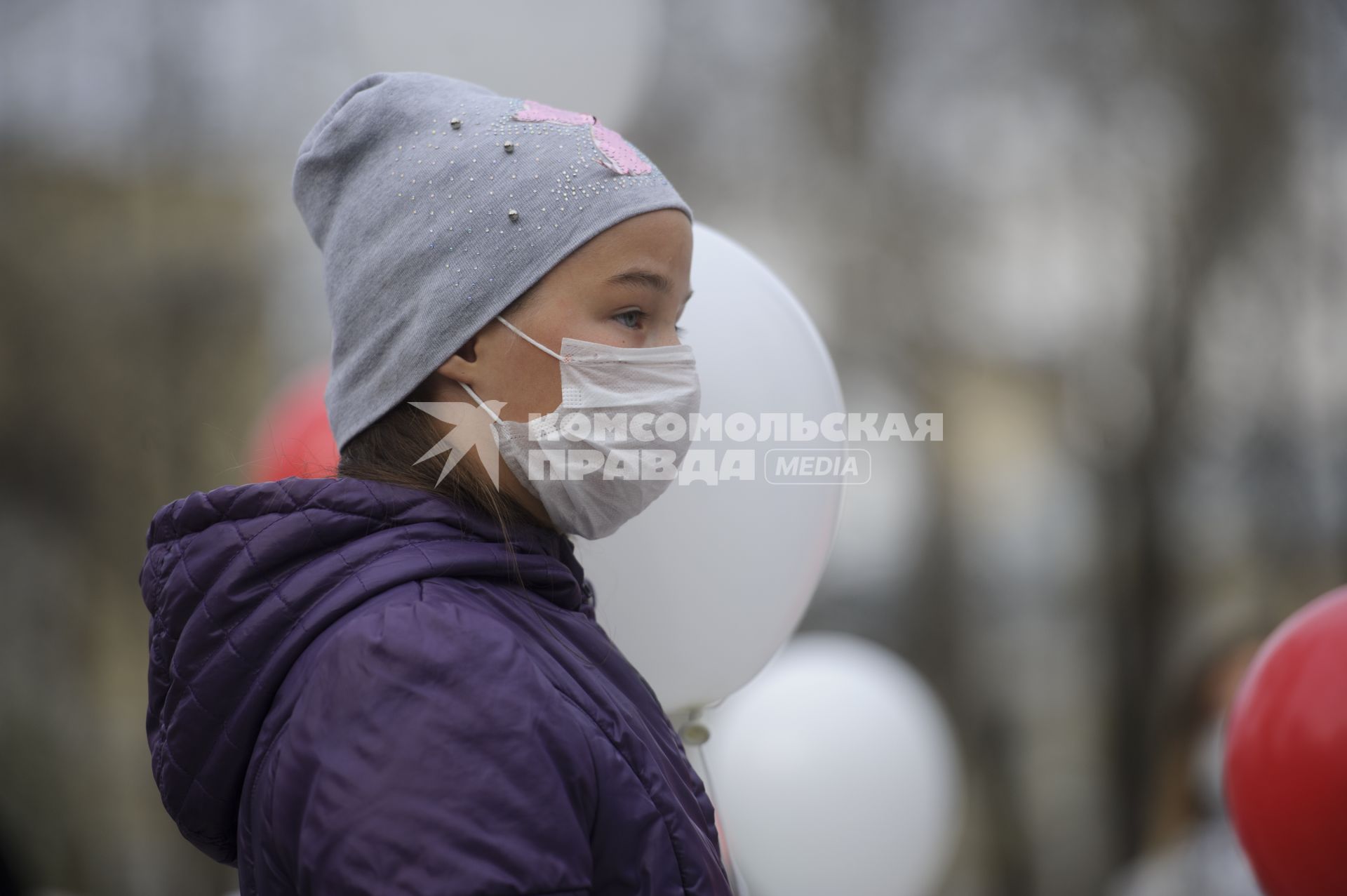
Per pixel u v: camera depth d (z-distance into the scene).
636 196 1.96
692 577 2.57
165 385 13.89
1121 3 13.55
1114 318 13.44
